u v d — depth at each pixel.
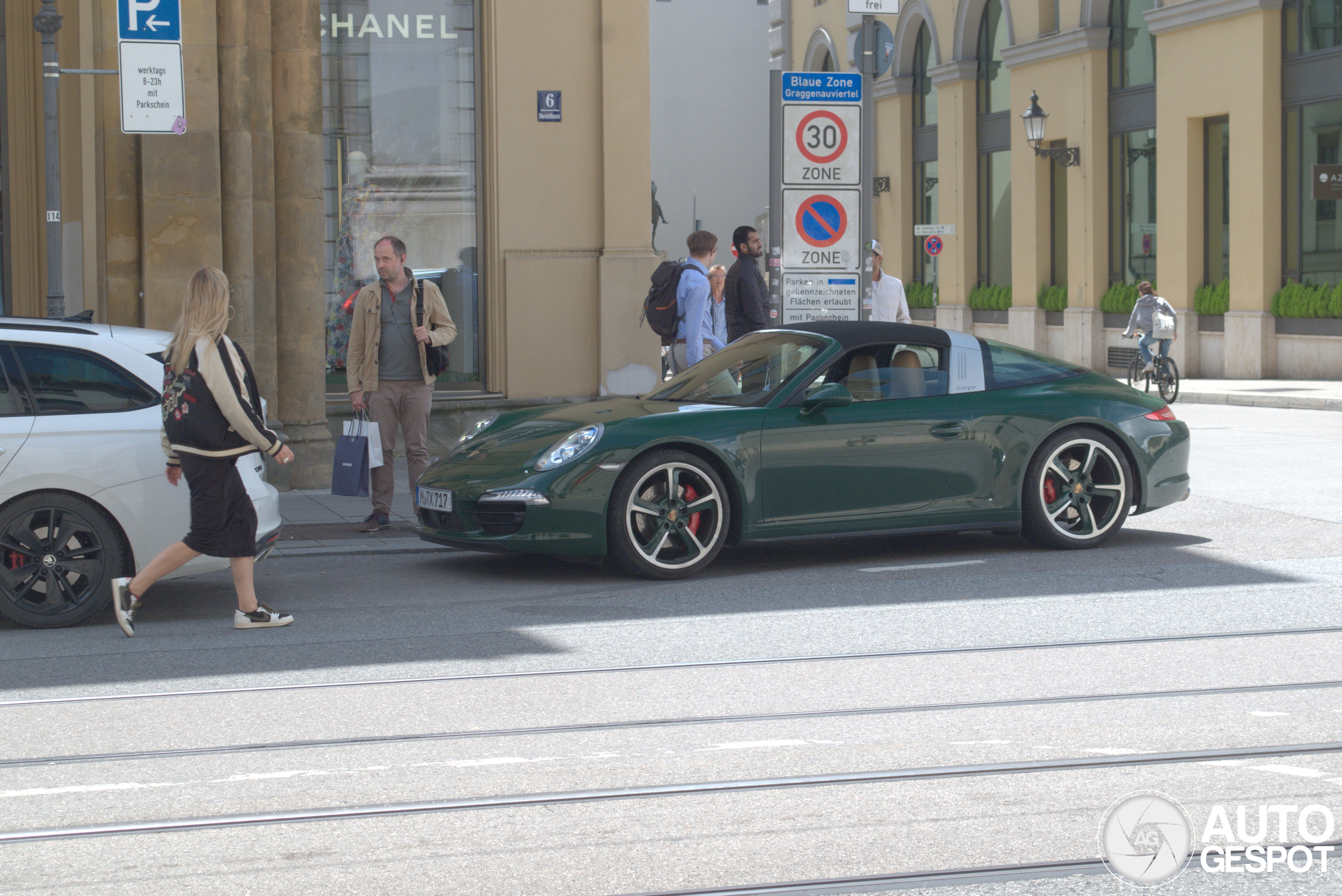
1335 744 5.17
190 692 6.11
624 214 14.76
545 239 14.68
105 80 12.14
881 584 8.40
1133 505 9.66
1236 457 15.05
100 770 5.04
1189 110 29.53
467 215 14.81
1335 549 9.30
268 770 5.02
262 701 5.94
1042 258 35.31
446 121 14.71
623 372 14.84
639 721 5.58
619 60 14.64
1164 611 7.47
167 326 12.20
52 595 7.48
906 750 5.16
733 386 9.32
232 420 7.20
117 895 3.92
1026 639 6.88
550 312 14.71
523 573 9.05
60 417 7.46
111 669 6.53
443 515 8.92
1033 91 34.84
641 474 8.51
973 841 4.26
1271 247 27.67
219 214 12.33
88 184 13.11
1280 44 27.44
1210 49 28.81
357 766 5.05
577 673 6.33
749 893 3.89
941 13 39.25
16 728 5.57
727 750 5.19
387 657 6.69
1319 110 26.77
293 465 13.09
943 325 39.81
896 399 9.12
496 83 14.46
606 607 7.84
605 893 3.90
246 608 7.42
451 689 6.10
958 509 9.12
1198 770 4.90
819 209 13.00
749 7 57.12
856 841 4.27
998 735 5.33
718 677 6.24
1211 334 29.25
